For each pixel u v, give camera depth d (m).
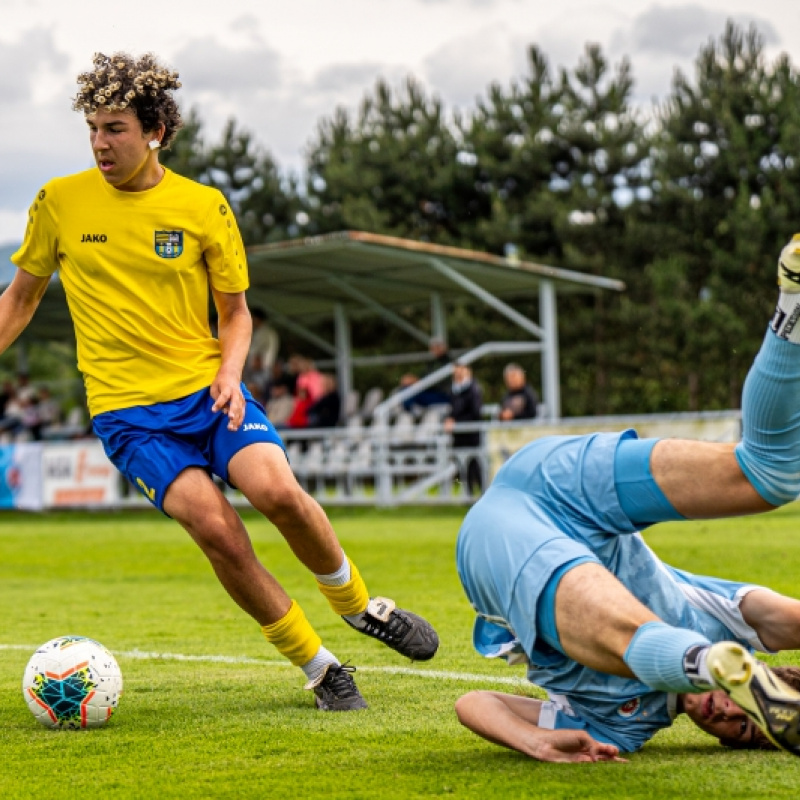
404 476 30.05
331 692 6.93
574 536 5.34
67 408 61.12
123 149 6.81
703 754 5.55
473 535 5.49
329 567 7.01
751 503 5.10
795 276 4.55
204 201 7.11
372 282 31.84
